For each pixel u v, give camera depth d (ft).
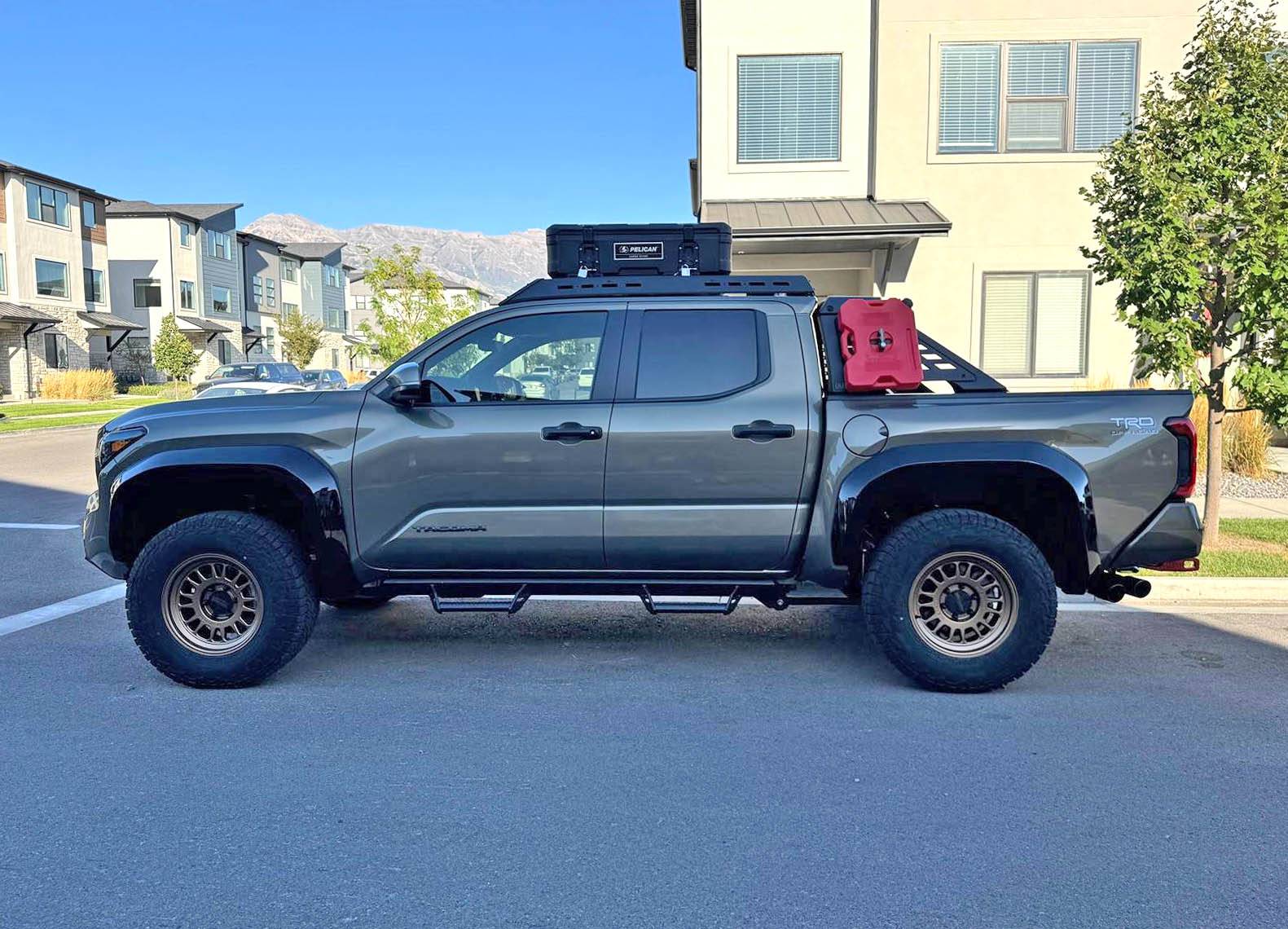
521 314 17.66
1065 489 16.62
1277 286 24.23
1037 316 48.39
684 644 20.24
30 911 10.11
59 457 57.62
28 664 18.69
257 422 17.25
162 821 12.16
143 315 175.42
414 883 10.68
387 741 14.79
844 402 16.96
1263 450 41.34
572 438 16.92
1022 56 47.34
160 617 16.96
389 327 68.85
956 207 48.21
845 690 17.17
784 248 48.91
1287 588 23.80
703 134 49.88
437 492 17.11
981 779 13.35
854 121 49.26
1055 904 10.23
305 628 17.20
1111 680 17.66
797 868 10.98
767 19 49.06
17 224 132.67
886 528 18.21
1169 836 11.71
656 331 17.48
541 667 18.53
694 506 17.07
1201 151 25.17
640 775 13.52
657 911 10.11
